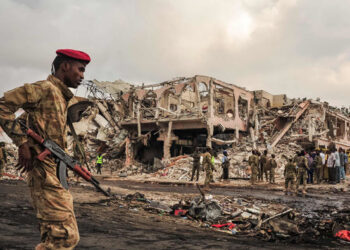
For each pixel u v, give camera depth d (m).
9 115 1.74
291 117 30.28
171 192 11.82
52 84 1.96
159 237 3.96
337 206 9.44
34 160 1.85
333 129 34.94
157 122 27.45
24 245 2.72
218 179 19.52
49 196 1.85
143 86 28.94
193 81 25.69
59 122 1.95
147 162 31.44
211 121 24.81
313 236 5.66
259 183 16.97
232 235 5.44
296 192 12.46
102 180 19.66
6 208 5.02
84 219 4.78
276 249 4.11
